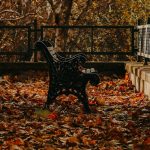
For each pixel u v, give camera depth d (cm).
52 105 1164
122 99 1296
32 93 1382
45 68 1747
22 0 3162
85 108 1085
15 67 1747
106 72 1750
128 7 3219
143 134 838
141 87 1369
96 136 827
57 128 888
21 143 761
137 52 1777
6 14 3091
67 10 2600
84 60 1097
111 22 3331
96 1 3244
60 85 1106
